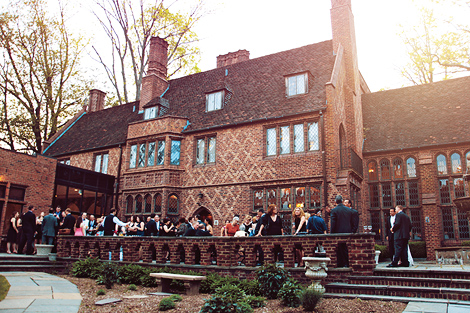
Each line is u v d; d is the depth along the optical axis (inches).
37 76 1043.9
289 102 693.9
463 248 442.0
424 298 266.5
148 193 757.3
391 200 702.5
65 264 510.6
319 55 784.3
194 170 743.7
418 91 820.6
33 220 543.8
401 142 715.4
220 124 735.1
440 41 965.8
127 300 302.5
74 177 763.4
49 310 252.1
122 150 852.6
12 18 996.6
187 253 416.5
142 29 1208.2
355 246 321.1
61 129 1095.6
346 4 791.7
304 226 418.6
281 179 638.5
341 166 621.9
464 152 650.2
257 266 380.2
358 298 277.0
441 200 657.6
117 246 480.1
